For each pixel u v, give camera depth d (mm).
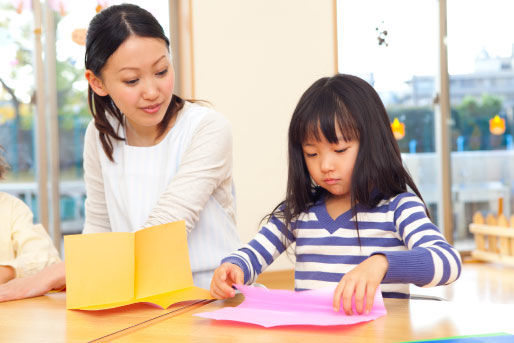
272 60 3553
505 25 4055
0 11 3254
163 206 1056
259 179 3533
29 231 1247
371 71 3887
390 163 952
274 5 3553
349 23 3846
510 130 4102
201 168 1091
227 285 856
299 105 968
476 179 4082
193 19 3410
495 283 3279
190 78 3422
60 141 3359
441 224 4031
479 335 627
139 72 993
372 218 973
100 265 874
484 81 4055
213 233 1158
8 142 3283
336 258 997
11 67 3281
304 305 763
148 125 1067
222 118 1156
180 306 840
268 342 635
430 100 3994
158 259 906
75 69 3379
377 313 728
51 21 3324
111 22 989
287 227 1059
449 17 3984
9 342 684
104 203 1262
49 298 949
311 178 1039
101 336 692
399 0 3914
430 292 3041
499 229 3943
